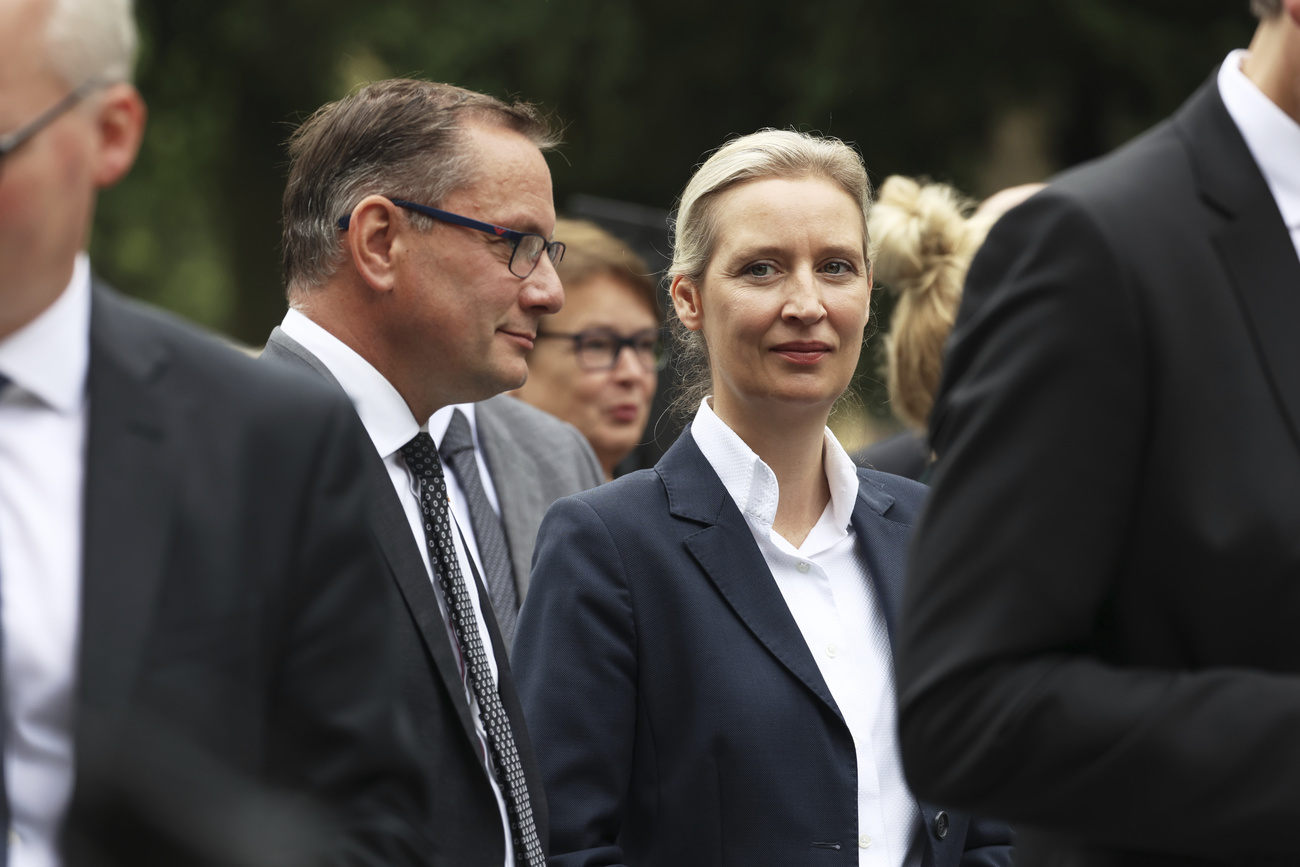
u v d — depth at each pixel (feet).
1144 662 15.42
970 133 133.49
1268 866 15.01
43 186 14.57
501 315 24.99
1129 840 14.85
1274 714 14.25
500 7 160.25
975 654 15.02
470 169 24.73
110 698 14.52
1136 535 15.33
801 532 26.84
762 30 146.51
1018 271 15.76
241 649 15.49
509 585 29.37
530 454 33.73
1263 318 15.43
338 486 16.87
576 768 24.30
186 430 15.96
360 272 24.73
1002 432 15.39
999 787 15.01
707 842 23.97
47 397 15.52
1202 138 16.38
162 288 179.52
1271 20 16.26
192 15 174.70
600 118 152.87
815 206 26.11
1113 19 125.59
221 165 179.63
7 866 14.26
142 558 15.16
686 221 27.48
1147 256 15.39
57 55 14.57
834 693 25.30
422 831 16.81
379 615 17.02
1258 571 14.75
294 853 14.23
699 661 24.67
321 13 169.99
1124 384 15.15
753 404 26.37
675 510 25.88
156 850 13.64
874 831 24.64
